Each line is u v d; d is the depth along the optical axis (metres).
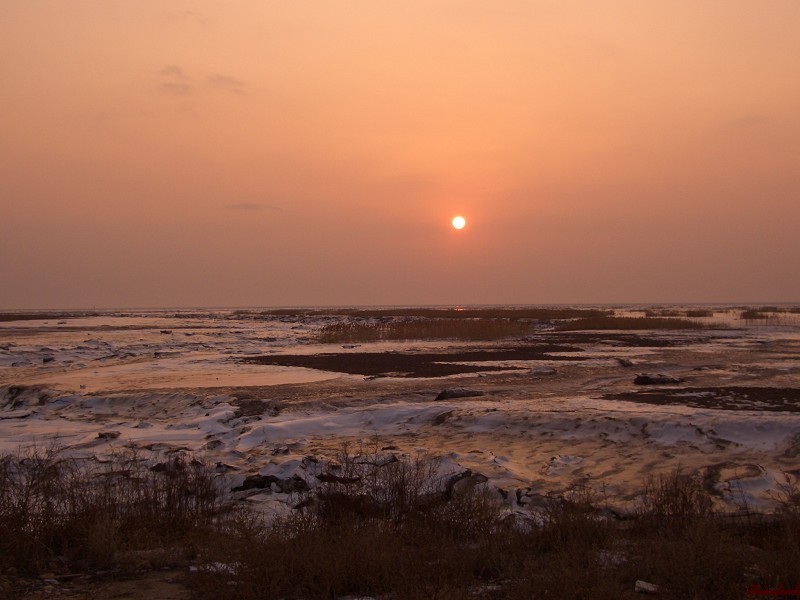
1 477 8.70
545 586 5.61
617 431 12.55
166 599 5.67
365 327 47.03
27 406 17.67
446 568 6.16
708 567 5.80
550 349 32.00
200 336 46.22
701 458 10.92
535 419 13.42
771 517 7.83
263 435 13.26
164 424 14.84
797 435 11.59
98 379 21.81
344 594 5.82
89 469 10.41
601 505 8.50
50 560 6.60
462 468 9.84
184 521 7.62
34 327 64.75
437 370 23.14
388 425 14.16
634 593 5.67
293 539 6.45
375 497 8.27
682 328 48.88
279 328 59.75
